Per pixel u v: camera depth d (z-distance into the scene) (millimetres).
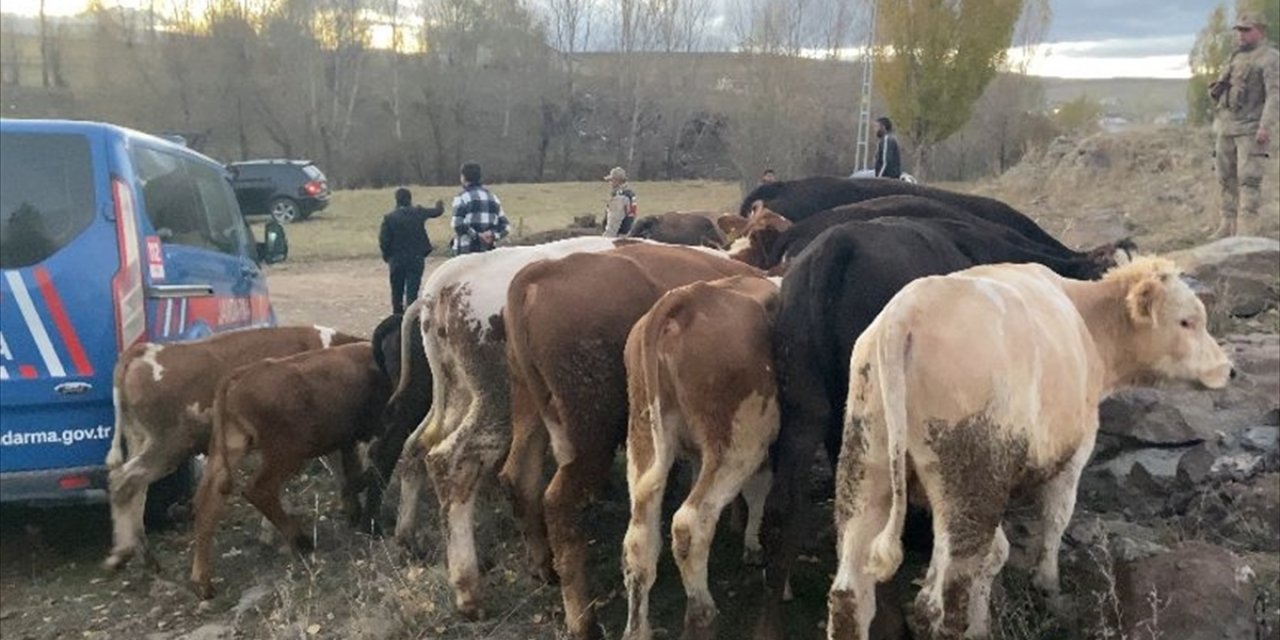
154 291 7387
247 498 7094
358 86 55281
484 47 55469
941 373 4438
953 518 4535
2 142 6973
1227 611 4883
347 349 7480
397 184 53469
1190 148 19906
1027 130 39312
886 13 26703
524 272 6000
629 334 5863
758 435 5449
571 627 5812
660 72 53625
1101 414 6703
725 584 6316
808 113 38875
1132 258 6750
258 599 6625
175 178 8250
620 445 6367
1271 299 9203
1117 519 6344
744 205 9188
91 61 58688
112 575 7098
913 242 5680
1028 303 4836
